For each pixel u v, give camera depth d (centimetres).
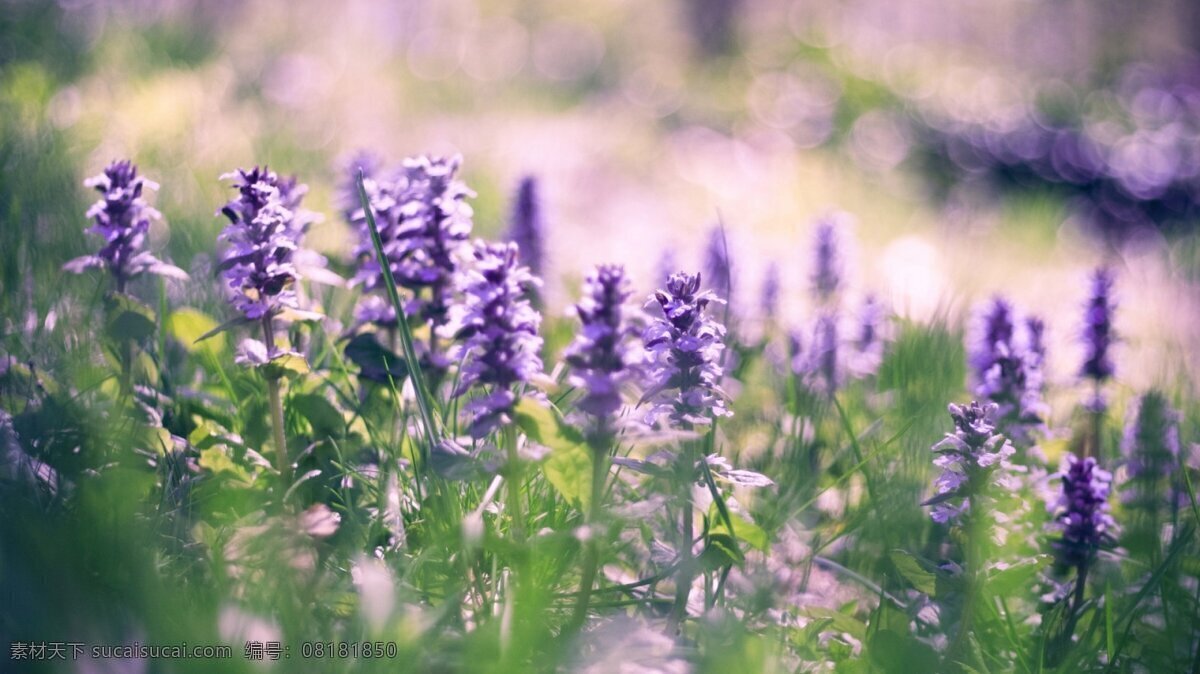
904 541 143
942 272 315
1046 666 134
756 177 483
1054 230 456
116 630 123
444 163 143
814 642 134
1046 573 141
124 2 452
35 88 274
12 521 126
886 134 628
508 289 127
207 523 133
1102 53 996
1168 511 149
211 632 123
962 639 132
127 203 140
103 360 146
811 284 187
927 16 1030
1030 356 148
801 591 139
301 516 130
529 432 128
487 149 417
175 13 479
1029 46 1017
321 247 181
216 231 189
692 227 330
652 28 909
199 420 144
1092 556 136
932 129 629
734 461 148
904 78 770
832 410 165
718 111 673
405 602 129
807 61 809
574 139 501
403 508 137
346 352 144
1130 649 134
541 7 902
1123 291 312
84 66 346
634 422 128
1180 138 652
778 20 938
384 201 143
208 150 270
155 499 135
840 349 171
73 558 125
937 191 542
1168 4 1020
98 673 121
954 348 173
